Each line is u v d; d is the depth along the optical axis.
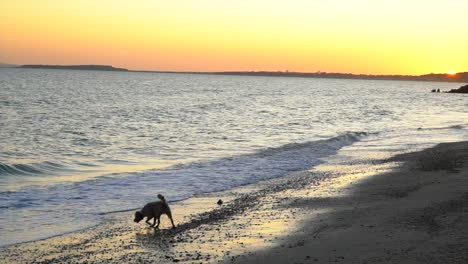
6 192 19.44
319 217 15.24
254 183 21.64
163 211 14.86
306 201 17.67
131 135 41.59
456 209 14.84
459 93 176.50
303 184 21.11
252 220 15.25
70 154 31.22
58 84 146.62
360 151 32.03
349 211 15.79
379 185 19.98
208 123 52.34
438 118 64.38
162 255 12.08
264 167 25.88
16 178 22.84
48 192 19.58
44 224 15.09
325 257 11.27
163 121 53.91
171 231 14.27
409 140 38.56
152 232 14.24
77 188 20.39
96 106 72.50
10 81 150.38
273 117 61.19
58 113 59.59
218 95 120.44
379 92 177.50
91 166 26.80
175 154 31.47
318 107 83.94
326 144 35.22
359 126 51.59
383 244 11.90
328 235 13.13
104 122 51.53
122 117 57.53
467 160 25.27
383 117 64.81
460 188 18.14
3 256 12.17
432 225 13.23
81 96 95.00
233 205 17.42
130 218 15.86
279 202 17.69
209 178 22.77
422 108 87.19
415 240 11.99
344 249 11.77
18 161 27.92
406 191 18.31
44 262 11.76
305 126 50.59
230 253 12.02
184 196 19.06
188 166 26.14
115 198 18.69
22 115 55.28
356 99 119.19
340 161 27.84
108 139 38.84
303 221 14.84
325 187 20.20
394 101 113.12
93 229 14.59
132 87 148.62
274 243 12.70
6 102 71.88
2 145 34.03
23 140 36.94
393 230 13.03
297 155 30.11
